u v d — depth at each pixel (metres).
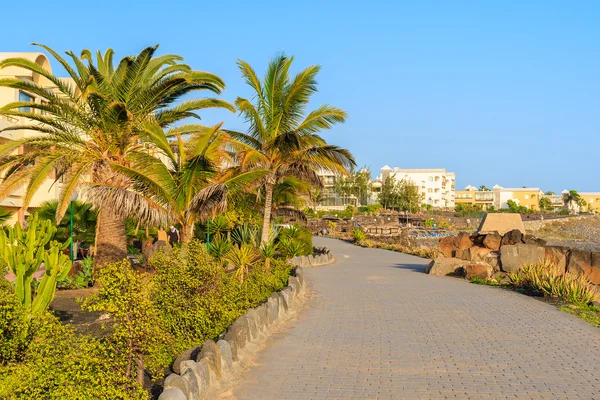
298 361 8.65
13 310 7.04
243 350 8.74
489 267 20.05
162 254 9.23
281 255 26.58
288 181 26.38
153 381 7.39
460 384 7.48
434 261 22.42
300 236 29.83
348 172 23.59
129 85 17.16
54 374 5.61
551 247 20.19
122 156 17.78
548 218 98.62
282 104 23.08
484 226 25.34
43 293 9.50
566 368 8.27
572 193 155.12
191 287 8.94
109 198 15.56
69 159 17.03
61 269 10.18
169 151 17.06
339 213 81.81
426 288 17.80
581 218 98.06
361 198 102.88
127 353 6.34
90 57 16.73
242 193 22.34
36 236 10.74
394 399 6.88
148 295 7.72
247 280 13.12
